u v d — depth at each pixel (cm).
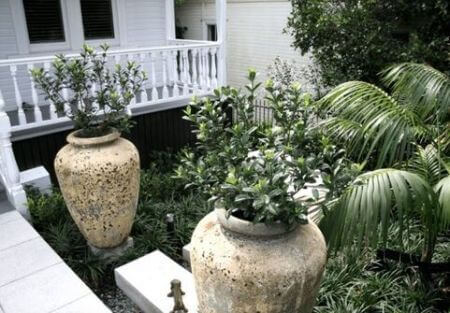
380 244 293
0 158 388
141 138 593
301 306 171
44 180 423
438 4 507
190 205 415
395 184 206
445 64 499
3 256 306
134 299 269
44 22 591
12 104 580
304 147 171
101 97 329
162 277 275
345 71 581
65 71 340
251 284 157
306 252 164
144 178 467
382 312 251
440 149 283
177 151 637
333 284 273
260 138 187
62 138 508
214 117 182
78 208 307
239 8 995
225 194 158
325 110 287
